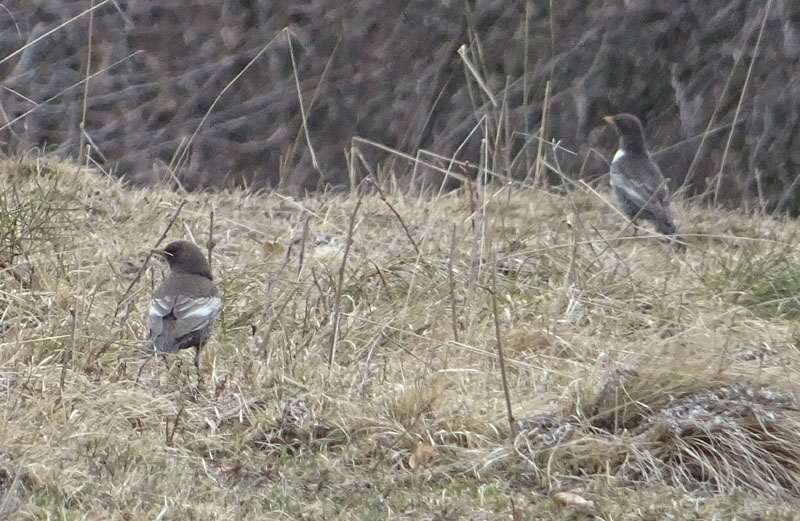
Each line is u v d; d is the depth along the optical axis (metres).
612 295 12.39
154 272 11.96
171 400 9.51
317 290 11.78
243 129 25.42
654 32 24.66
